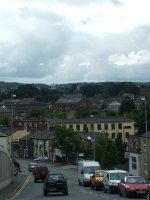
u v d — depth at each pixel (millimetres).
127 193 37438
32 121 183750
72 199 35875
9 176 59000
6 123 189875
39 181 66812
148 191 35531
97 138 111438
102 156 87688
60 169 106188
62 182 42031
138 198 36938
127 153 81125
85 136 128375
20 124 185000
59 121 161750
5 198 37406
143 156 77188
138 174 79000
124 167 89500
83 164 59812
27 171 104000
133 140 84125
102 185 49000
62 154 118750
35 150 155250
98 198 36781
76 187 56719
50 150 139125
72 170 102250
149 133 77375
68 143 115938
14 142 168000
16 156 167375
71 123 156625
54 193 44031
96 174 51188
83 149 116062
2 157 49562
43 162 134875
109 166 86562
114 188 43031
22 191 48188
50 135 147000
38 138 153125
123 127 153875
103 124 154875
